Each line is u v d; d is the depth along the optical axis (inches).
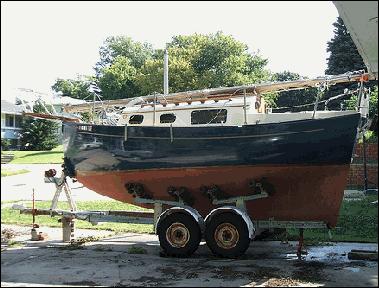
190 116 351.3
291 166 308.8
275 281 248.4
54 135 1592.0
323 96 708.0
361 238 371.6
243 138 313.1
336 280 247.9
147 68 1689.2
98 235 408.8
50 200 634.8
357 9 215.6
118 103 401.4
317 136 301.1
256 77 1812.3
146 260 306.8
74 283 249.8
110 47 2795.3
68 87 2347.4
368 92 338.3
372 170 703.7
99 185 367.6
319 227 322.3
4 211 539.2
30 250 343.0
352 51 1090.7
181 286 241.8
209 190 326.3
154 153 334.0
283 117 330.0
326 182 309.7
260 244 360.2
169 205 335.9
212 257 314.0
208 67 1688.0
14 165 1159.0
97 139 351.3
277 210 327.6
